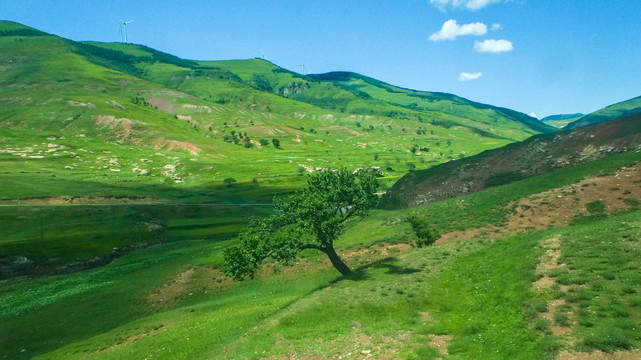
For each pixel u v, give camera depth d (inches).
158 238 4301.2
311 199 1617.9
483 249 1488.7
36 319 1924.2
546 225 1699.1
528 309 799.7
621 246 989.8
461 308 959.0
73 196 6127.0
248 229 1675.7
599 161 2304.4
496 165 3582.7
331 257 1656.0
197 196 7199.8
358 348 819.4
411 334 854.5
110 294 2180.1
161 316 1745.8
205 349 1135.0
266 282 2076.8
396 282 1252.5
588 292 775.1
